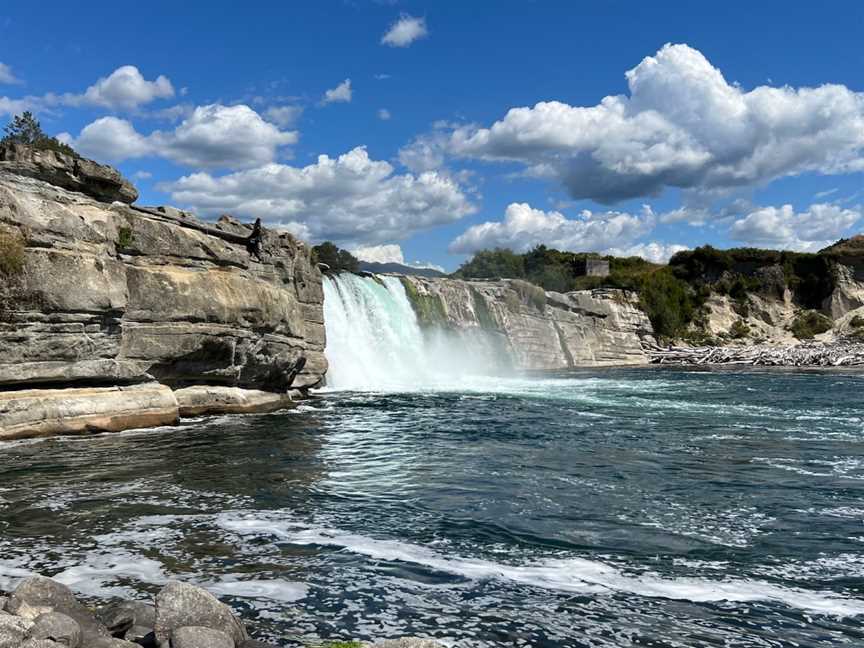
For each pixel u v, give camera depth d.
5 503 12.66
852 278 103.00
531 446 19.91
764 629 7.67
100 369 21.06
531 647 7.19
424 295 53.78
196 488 14.09
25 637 6.54
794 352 77.75
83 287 20.36
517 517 12.20
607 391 40.19
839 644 7.31
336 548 10.31
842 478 15.65
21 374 19.16
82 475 15.10
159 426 22.38
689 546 10.64
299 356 30.12
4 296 18.62
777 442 20.94
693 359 80.44
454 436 21.70
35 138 36.97
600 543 10.76
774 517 12.34
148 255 24.02
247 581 8.91
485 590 8.73
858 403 33.75
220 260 26.95
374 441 20.55
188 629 6.67
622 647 7.22
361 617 7.88
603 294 85.69
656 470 16.50
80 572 9.12
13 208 19.23
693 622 7.84
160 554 9.90
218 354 25.25
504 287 64.81
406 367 47.84
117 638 7.00
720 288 105.25
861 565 9.81
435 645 6.36
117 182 23.70
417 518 12.06
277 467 16.39
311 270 35.00
